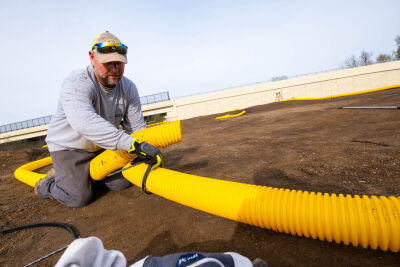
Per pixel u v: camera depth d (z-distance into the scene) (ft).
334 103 31.24
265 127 20.15
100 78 6.57
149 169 6.05
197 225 5.20
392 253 3.68
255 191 4.37
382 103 23.82
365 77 76.48
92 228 5.89
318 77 78.89
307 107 32.01
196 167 9.91
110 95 7.26
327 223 3.51
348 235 3.43
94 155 7.59
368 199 3.56
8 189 11.46
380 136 10.57
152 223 5.61
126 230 5.49
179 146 16.70
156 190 5.92
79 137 6.93
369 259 3.62
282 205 3.92
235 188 4.62
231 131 21.29
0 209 8.11
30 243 5.58
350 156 8.46
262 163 9.11
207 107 83.97
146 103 86.02
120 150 6.28
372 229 3.23
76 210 7.27
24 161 21.47
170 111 84.53
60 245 5.33
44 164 17.93
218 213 4.77
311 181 6.73
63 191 7.30
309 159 8.78
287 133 15.26
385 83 75.41
